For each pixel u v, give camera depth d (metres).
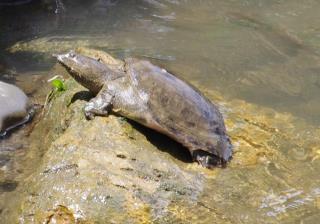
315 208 1.56
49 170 1.56
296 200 1.57
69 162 1.57
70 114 1.74
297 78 2.25
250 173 1.62
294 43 2.55
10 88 2.00
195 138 1.59
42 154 1.78
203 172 1.59
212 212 1.50
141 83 1.64
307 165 1.69
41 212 1.49
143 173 1.55
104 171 1.54
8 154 1.82
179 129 1.58
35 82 2.16
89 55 2.00
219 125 1.65
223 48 2.46
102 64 1.72
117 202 1.48
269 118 1.90
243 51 2.45
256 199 1.56
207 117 1.62
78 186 1.51
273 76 2.25
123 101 1.65
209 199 1.53
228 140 1.67
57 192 1.51
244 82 2.20
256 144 1.74
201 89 2.08
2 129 1.91
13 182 1.71
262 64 2.35
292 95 2.13
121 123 1.66
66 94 1.84
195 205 1.51
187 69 2.26
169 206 1.50
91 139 1.62
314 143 1.79
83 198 1.49
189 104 1.61
